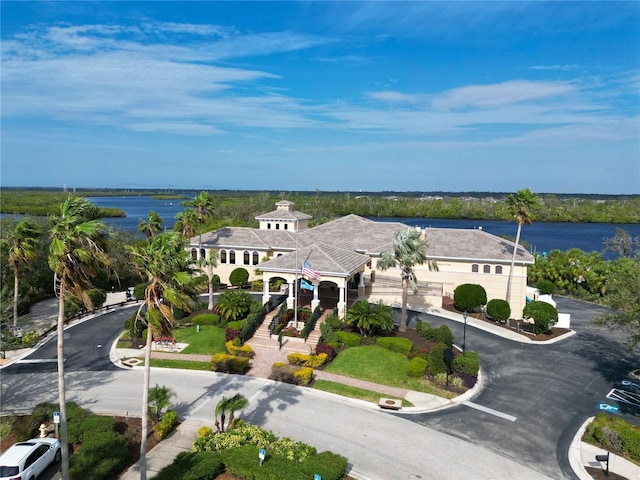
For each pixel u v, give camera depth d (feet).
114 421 75.46
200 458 63.36
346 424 79.92
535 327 133.18
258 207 479.82
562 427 80.07
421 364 100.89
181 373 101.65
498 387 96.48
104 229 61.67
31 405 86.33
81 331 131.13
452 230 176.24
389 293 160.35
